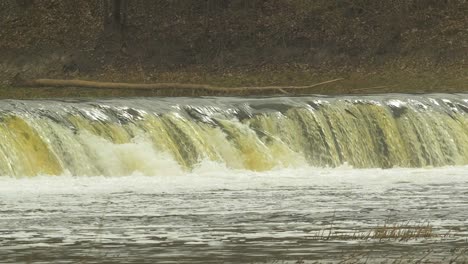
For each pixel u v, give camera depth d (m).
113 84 73.56
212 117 59.97
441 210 41.31
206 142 57.91
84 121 55.06
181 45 93.62
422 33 94.06
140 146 54.91
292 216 39.28
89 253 31.09
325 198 45.00
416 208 41.91
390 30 94.38
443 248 31.72
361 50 92.69
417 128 65.31
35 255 30.83
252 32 95.25
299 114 62.31
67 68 91.31
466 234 34.72
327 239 33.72
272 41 94.19
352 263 29.09
